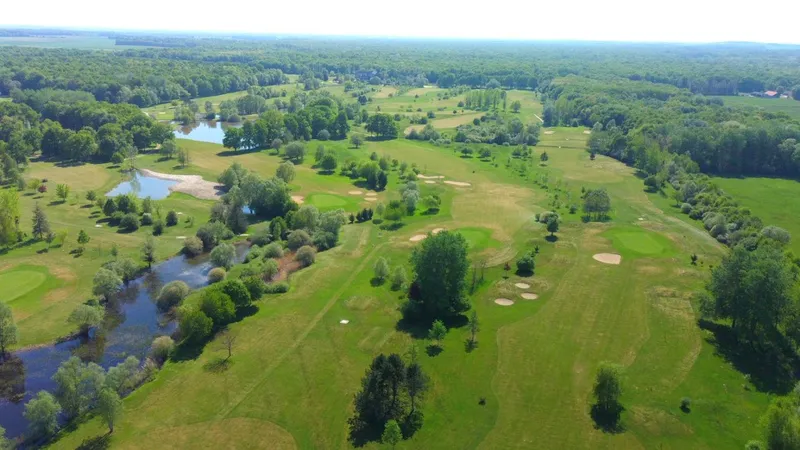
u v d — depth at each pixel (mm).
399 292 91500
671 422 61344
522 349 75125
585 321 82812
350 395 65188
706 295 82500
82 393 61750
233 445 57031
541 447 57531
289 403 63625
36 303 85500
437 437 58562
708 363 72625
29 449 56469
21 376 69125
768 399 65688
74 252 104062
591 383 68062
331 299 88688
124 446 56656
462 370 70188
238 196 125062
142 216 121062
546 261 104062
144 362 71938
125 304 88125
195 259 105750
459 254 82125
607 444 58125
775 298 73750
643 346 76312
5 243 104562
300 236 109812
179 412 61812
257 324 80562
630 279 96625
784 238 111062
